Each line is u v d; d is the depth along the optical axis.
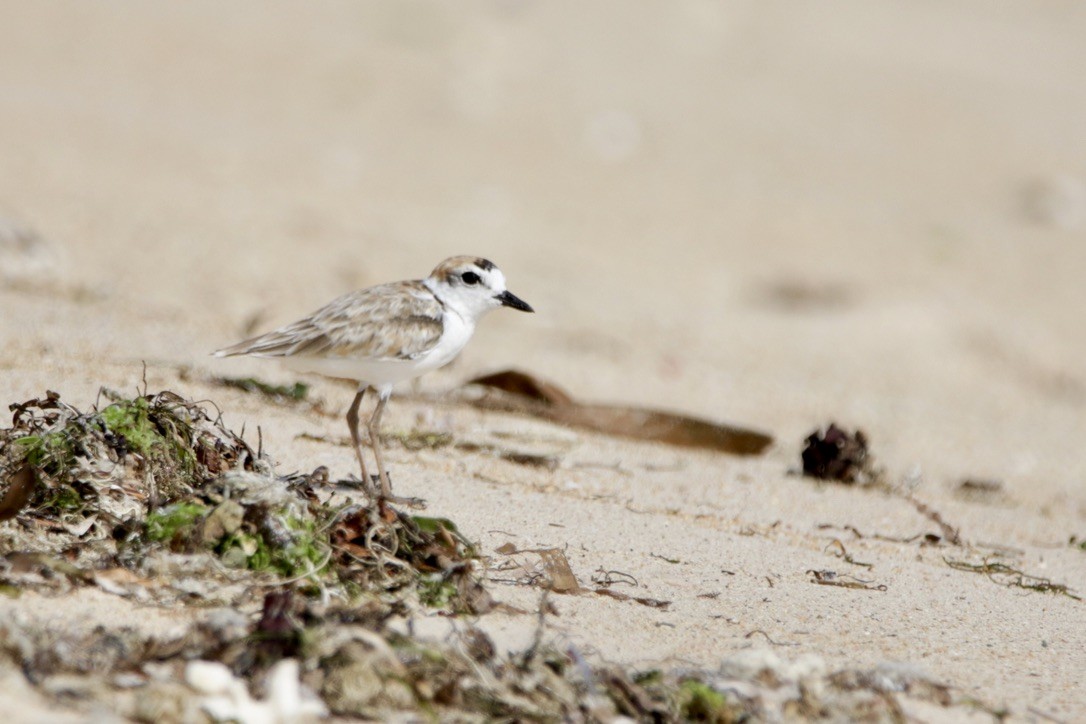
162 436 6.57
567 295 18.20
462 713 4.75
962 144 31.28
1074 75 36.94
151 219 18.09
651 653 5.59
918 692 5.38
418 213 21.58
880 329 18.97
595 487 8.76
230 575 5.62
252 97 27.56
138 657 4.80
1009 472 12.68
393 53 31.77
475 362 13.66
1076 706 5.52
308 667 4.81
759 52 36.22
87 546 5.79
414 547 6.10
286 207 20.25
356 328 7.79
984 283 22.39
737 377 15.49
